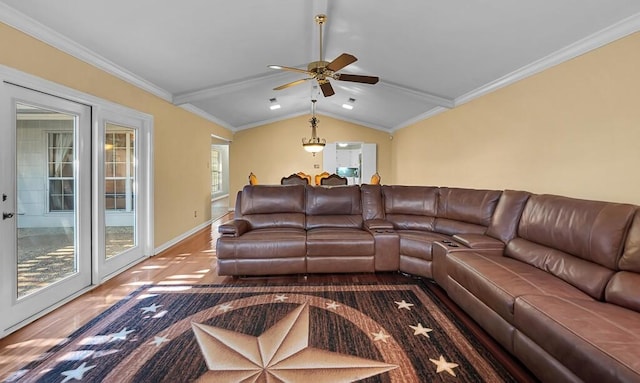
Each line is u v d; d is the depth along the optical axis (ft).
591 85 9.01
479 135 14.96
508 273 7.41
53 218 9.15
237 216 13.52
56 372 6.06
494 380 5.89
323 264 11.51
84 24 8.59
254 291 10.19
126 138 12.67
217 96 16.57
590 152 9.07
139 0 8.16
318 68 10.53
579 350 4.59
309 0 9.78
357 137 28.91
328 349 6.91
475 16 9.43
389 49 12.98
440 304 9.23
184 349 6.88
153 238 14.30
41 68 8.26
